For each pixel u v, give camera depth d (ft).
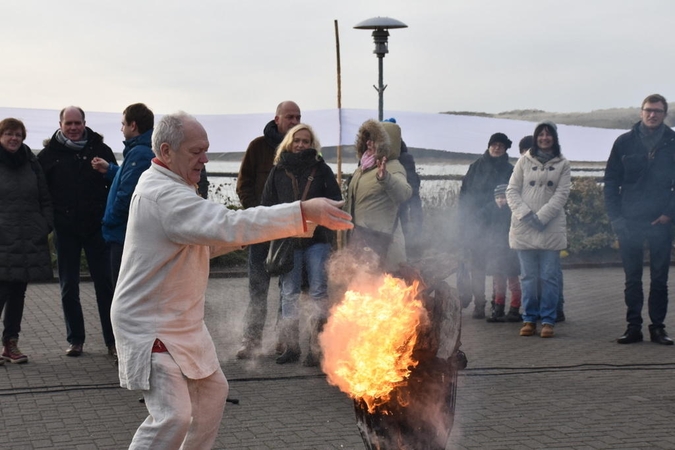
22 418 19.85
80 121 26.58
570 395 22.31
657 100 29.50
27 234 25.72
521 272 31.58
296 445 17.99
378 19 43.47
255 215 12.48
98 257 26.40
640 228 29.84
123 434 18.69
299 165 25.31
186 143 13.10
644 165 29.60
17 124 25.75
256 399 21.66
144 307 12.90
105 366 25.40
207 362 13.42
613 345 29.60
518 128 37.88
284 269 24.29
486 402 21.59
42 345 28.58
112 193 23.95
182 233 12.60
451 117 37.45
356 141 26.07
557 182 31.07
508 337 31.09
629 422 19.84
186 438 13.69
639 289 30.17
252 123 35.83
